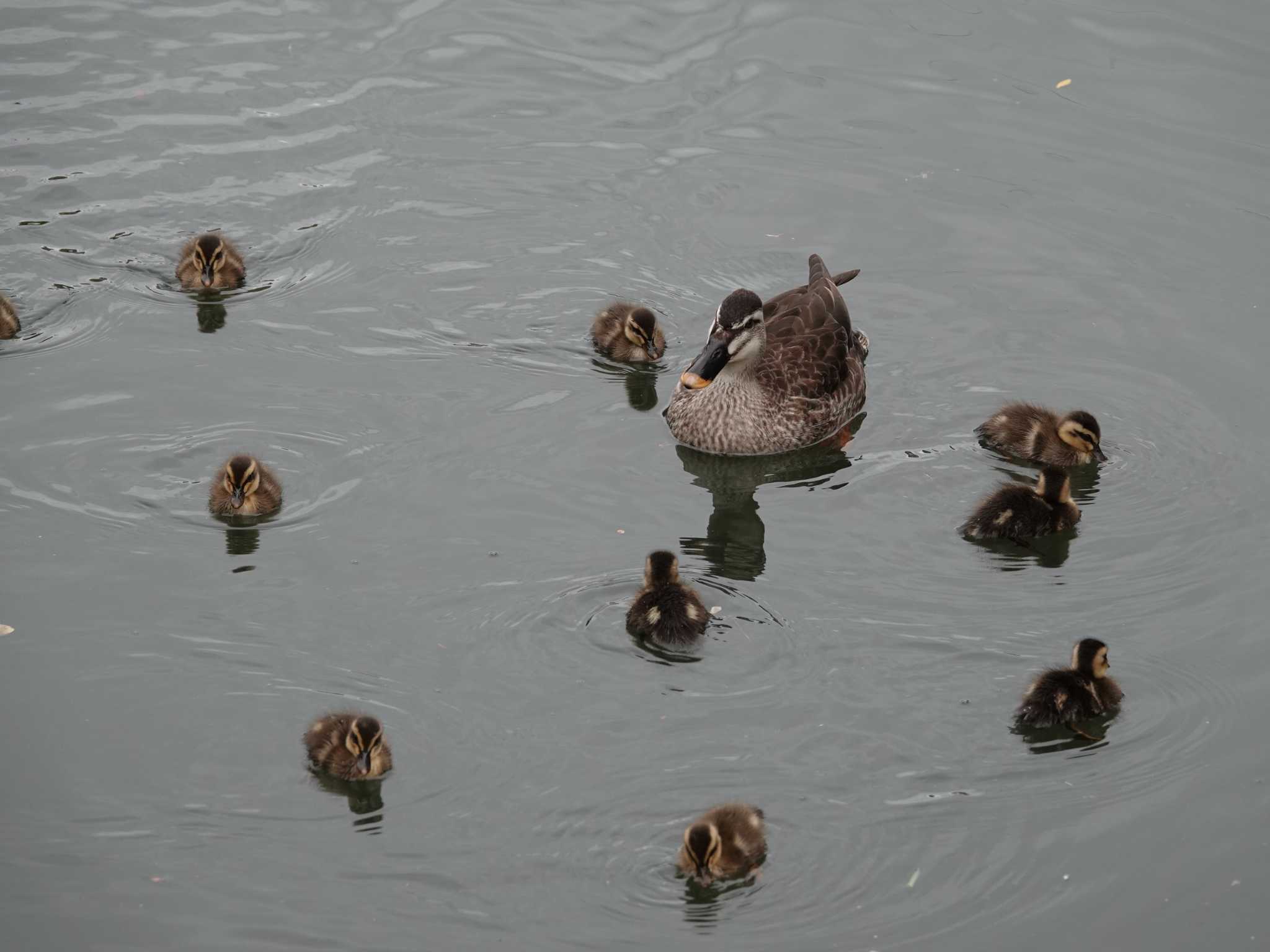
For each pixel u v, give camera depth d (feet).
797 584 49.96
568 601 48.01
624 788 40.68
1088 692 43.75
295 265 67.05
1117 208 70.90
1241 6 84.48
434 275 66.74
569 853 38.65
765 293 66.18
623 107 77.61
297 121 75.77
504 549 50.72
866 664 45.88
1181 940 36.86
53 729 42.09
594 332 63.31
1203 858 39.24
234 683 44.09
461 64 80.43
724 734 42.75
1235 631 48.03
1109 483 55.83
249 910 36.65
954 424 59.72
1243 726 43.98
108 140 73.67
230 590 48.01
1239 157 73.72
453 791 40.47
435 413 58.39
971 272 67.56
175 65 79.25
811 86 78.89
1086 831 39.96
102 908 36.63
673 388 61.16
